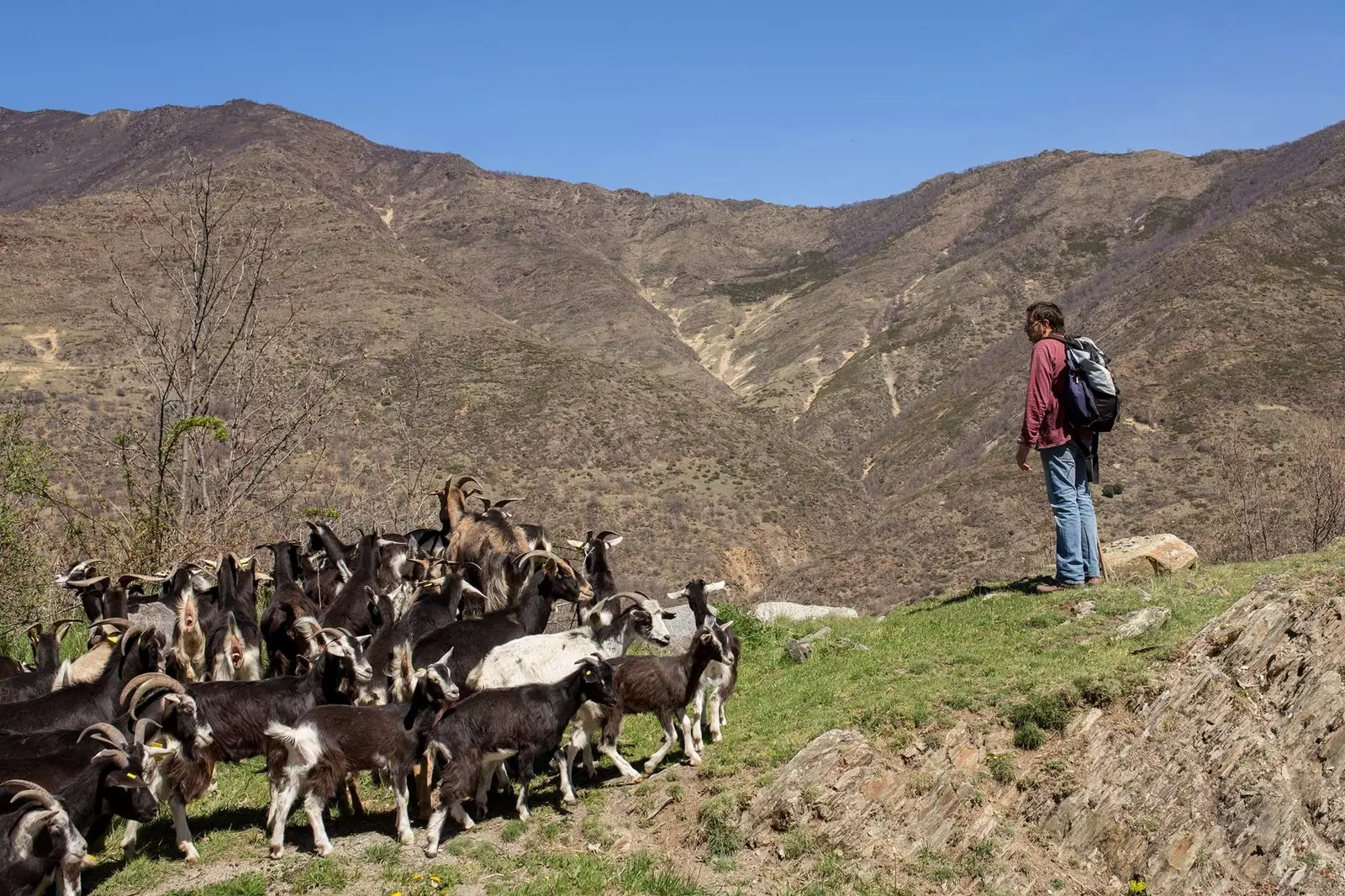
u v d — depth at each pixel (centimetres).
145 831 945
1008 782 991
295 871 842
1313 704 996
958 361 11962
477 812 962
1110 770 991
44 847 760
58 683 1061
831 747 1003
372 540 1293
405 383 6375
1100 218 16400
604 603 1201
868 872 912
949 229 18825
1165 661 1080
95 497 1825
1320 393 5825
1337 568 1159
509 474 5794
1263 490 4456
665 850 930
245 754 922
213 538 1750
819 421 11006
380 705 924
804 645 1380
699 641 1054
